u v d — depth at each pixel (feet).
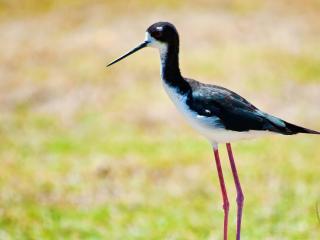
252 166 48.47
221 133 28.53
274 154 50.26
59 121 58.23
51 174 48.03
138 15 83.20
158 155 50.78
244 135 28.55
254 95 60.03
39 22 83.97
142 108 59.31
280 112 57.06
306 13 81.15
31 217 41.78
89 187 46.21
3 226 40.55
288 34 75.00
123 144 52.95
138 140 53.67
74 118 58.59
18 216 41.73
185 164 49.19
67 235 39.88
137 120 57.26
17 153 51.75
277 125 28.30
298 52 69.51
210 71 65.00
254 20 79.36
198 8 83.76
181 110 28.96
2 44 77.82
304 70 65.21
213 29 77.20
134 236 39.78
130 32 78.33
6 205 43.16
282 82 62.54
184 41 73.97
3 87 66.08
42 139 54.54
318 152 50.42
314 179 46.11
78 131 55.98
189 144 52.70
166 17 81.71
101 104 60.95
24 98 63.41
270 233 39.65
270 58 67.97
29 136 55.21
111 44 75.25
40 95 63.87
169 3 85.76
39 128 56.90
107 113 59.06
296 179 46.29
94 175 47.80
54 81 66.64
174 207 43.57
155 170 48.47
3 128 56.85
